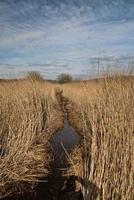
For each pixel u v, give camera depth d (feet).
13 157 11.36
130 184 7.38
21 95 20.08
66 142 17.39
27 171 11.36
